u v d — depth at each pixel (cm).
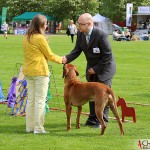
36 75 912
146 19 6812
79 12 7919
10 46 3881
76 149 807
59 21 8081
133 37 5606
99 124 1001
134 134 927
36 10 8212
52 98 1372
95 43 978
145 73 2047
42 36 909
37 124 931
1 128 981
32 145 832
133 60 2692
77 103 934
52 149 805
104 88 905
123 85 1672
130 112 1026
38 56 911
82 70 2147
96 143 848
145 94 1471
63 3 7800
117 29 6706
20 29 7456
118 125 1011
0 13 8625
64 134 925
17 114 1111
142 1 8181
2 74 1931
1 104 1262
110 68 986
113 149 809
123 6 8138
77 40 1014
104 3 8344
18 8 8269
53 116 1112
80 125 1014
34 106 937
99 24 7650
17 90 1127
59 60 938
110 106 912
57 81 1741
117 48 3816
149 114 1152
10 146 827
